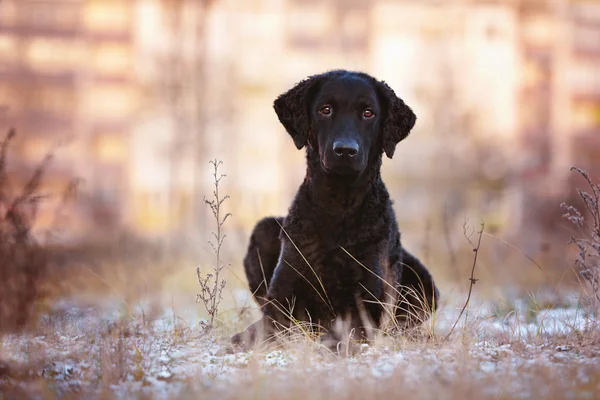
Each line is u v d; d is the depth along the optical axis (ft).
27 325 24.44
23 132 129.08
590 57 132.46
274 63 137.49
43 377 18.08
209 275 23.63
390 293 22.98
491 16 133.49
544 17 133.08
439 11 138.21
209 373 17.81
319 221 22.56
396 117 23.99
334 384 16.30
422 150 117.19
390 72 139.95
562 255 45.03
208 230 75.05
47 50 134.00
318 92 23.41
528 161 110.11
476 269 44.68
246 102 134.00
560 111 129.59
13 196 28.45
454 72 129.08
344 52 142.51
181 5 123.03
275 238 25.40
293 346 19.95
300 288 22.71
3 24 132.67
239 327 25.18
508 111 128.06
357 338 21.48
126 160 131.13
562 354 19.30
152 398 15.81
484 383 16.11
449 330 22.90
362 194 22.61
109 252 52.21
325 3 142.10
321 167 22.61
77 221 92.38
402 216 103.71
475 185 105.60
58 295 32.86
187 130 117.91
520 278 41.73
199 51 120.37
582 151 126.72
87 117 132.77
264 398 15.42
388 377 16.52
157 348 21.01
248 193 91.76
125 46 134.41
